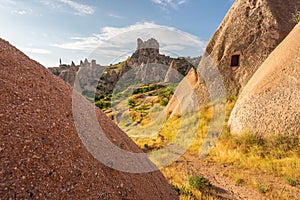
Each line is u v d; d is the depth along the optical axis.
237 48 20.09
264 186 7.18
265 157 9.17
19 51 4.94
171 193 5.38
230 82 19.09
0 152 2.85
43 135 3.38
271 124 10.59
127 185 3.92
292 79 11.31
